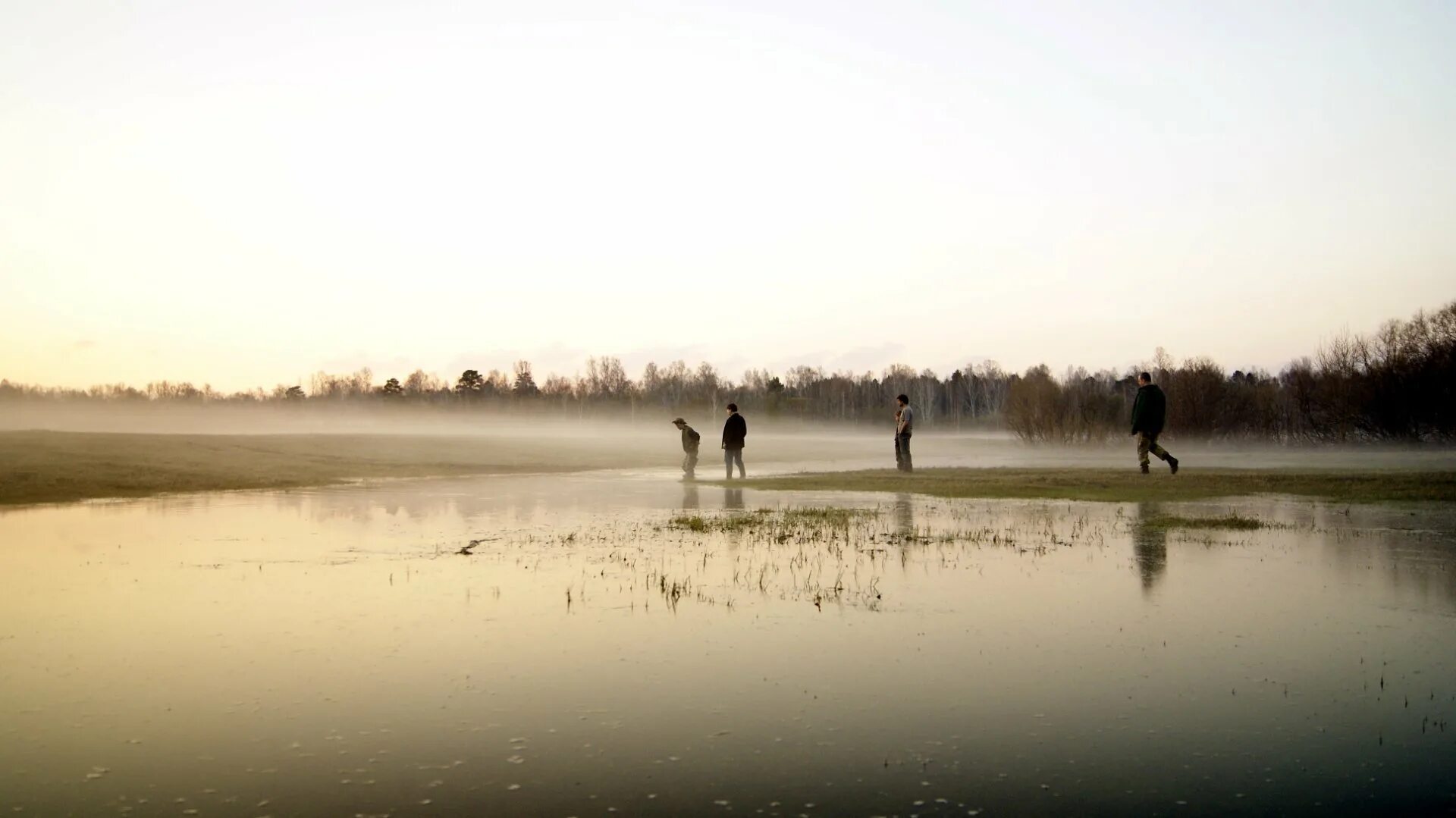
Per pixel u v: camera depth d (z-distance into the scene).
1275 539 11.17
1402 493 16.86
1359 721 4.44
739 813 3.42
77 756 3.98
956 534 11.96
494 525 13.27
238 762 3.92
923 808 3.46
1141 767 3.87
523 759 3.96
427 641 6.07
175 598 7.54
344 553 10.19
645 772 3.82
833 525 13.02
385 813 3.40
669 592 7.82
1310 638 6.11
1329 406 39.34
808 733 4.29
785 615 6.89
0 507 15.96
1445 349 36.59
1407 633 6.23
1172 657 5.64
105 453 24.83
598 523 13.47
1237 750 4.06
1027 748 4.09
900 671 5.34
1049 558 9.77
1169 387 41.12
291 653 5.74
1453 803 3.49
